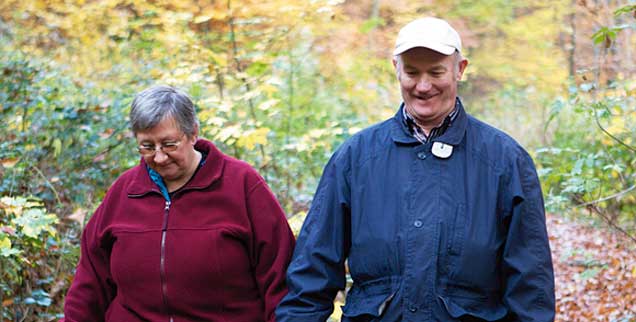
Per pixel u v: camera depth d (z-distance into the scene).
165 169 2.73
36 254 4.22
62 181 5.22
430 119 2.55
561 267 5.88
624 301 5.05
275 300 2.78
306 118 6.23
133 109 2.67
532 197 2.50
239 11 5.73
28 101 5.82
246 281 2.84
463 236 2.46
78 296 2.94
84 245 2.99
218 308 2.80
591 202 4.76
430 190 2.51
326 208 2.65
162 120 2.64
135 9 6.60
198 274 2.75
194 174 2.84
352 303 2.59
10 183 4.87
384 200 2.55
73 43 7.56
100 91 6.79
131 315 2.84
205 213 2.81
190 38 5.50
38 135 5.57
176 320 2.78
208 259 2.76
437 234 2.46
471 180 2.52
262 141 4.57
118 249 2.84
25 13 7.81
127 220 2.87
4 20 7.85
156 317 2.79
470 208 2.49
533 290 2.46
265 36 5.71
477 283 2.47
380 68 6.96
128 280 2.82
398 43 2.50
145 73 6.46
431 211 2.49
